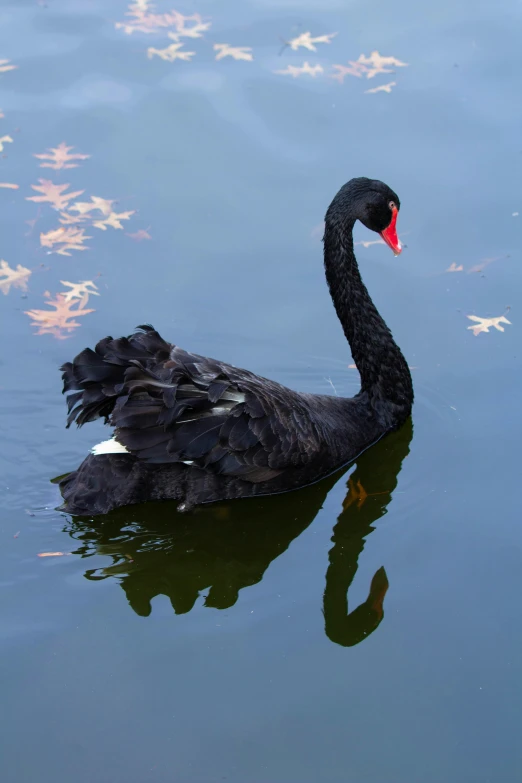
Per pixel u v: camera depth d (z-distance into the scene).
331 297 3.97
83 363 3.61
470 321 4.08
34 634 3.46
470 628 3.50
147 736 3.34
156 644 3.46
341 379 4.00
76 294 4.09
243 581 3.58
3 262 4.14
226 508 3.70
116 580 3.56
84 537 3.62
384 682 3.43
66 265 4.15
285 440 3.67
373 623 3.51
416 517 3.70
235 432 3.62
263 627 3.50
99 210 4.27
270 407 3.66
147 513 3.66
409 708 3.39
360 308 3.88
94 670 3.42
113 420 3.57
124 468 3.62
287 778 3.30
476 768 3.32
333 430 3.79
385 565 3.61
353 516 3.71
